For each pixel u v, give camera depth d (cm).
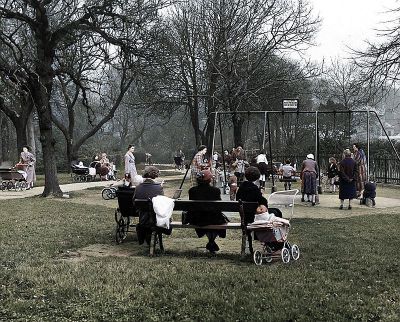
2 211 1445
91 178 3080
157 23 2177
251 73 2708
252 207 814
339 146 2880
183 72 2886
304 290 608
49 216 1320
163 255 850
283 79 2880
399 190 2233
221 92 2795
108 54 2195
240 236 1062
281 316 516
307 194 1638
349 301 565
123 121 6719
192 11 2934
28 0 1814
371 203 1630
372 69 1423
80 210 1464
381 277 679
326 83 3884
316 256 814
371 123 3728
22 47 2205
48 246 903
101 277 671
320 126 3547
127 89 3594
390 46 1374
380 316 524
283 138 3534
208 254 856
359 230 1089
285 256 779
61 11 2181
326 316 520
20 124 3316
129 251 891
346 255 818
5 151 4491
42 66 1906
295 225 1171
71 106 3881
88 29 1886
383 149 2966
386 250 860
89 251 888
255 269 722
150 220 859
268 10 2853
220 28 2789
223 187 1998
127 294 598
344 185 1516
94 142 6031
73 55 2494
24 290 618
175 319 522
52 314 536
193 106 3095
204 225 843
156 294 597
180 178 3281
